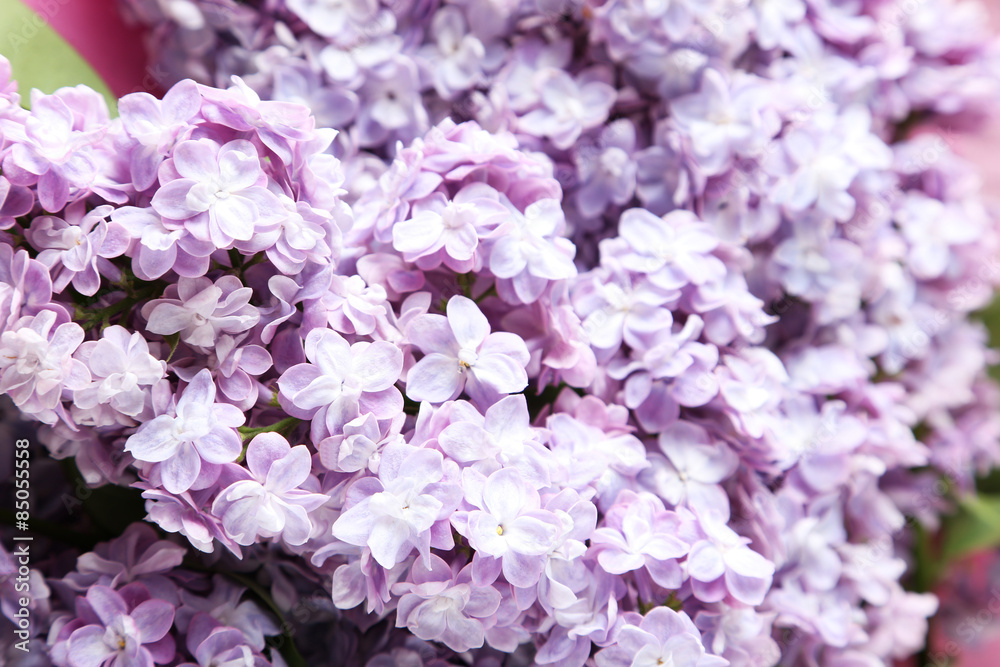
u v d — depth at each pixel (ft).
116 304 1.53
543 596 1.55
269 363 1.53
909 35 1.86
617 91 1.77
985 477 2.03
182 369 1.53
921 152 1.87
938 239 1.83
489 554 1.51
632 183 1.75
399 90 1.77
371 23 1.75
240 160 1.51
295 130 1.53
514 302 1.59
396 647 1.65
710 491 1.65
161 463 1.51
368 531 1.51
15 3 1.72
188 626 1.60
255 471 1.51
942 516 1.96
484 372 1.56
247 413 1.55
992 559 2.02
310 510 1.51
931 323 1.87
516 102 1.76
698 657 1.57
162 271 1.51
